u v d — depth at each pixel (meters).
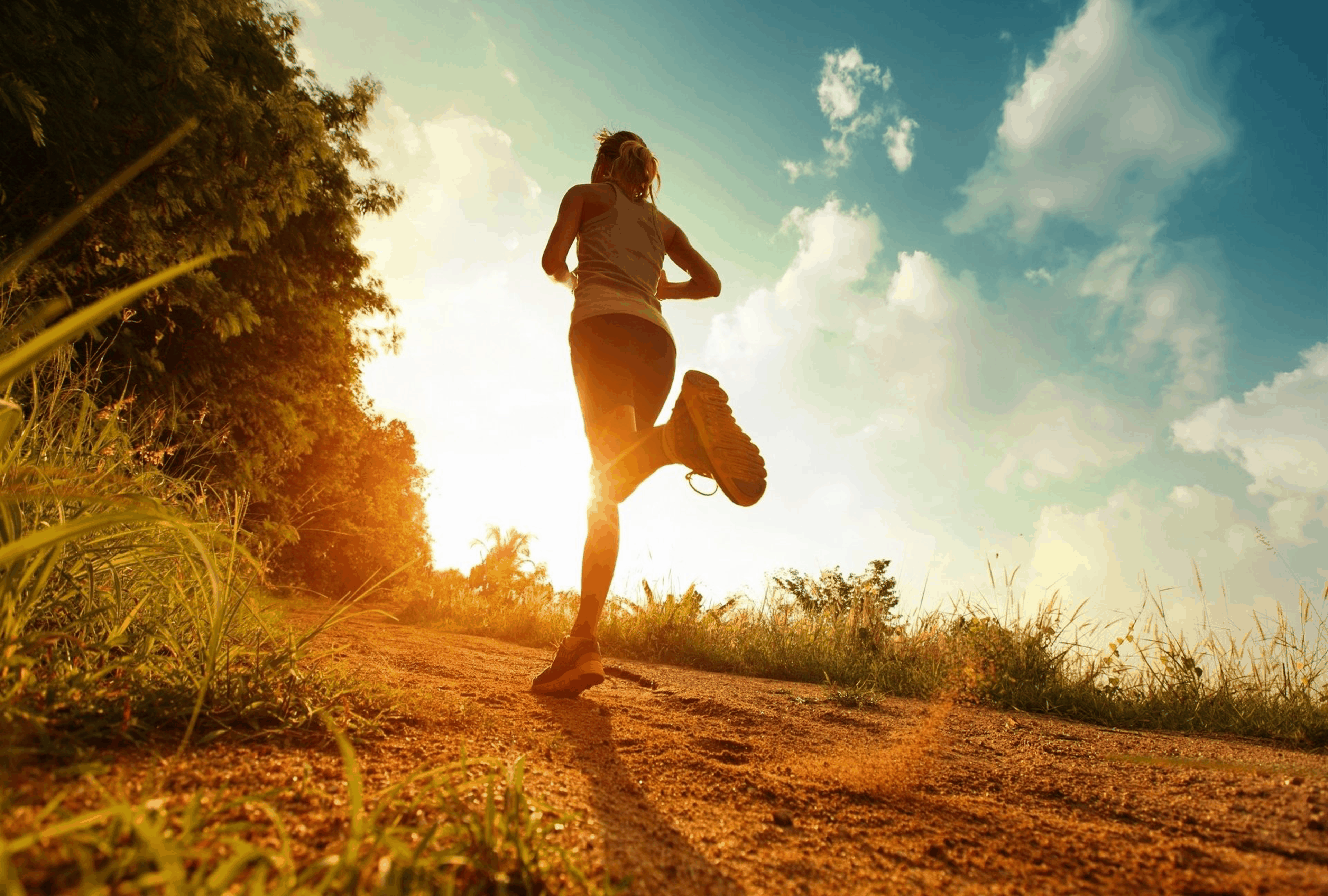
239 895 0.62
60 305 0.67
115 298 0.67
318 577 14.02
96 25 5.47
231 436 8.95
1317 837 1.14
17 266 0.73
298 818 0.86
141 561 1.69
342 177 11.80
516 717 1.78
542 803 1.05
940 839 1.12
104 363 5.23
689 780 1.37
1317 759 2.24
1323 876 0.96
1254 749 2.46
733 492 2.03
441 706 1.68
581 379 2.40
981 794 1.42
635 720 1.99
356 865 0.68
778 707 2.78
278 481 10.24
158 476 2.05
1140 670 3.76
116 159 5.52
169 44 5.75
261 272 8.88
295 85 9.52
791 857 1.00
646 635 6.00
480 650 3.82
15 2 4.55
